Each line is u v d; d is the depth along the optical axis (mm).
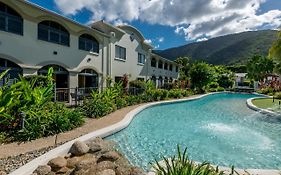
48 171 5473
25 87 9023
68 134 8719
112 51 23688
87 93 18375
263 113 17547
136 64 29734
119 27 25953
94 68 21000
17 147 7078
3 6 12883
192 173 4023
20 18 13898
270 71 58781
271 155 8391
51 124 8961
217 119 15594
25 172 5348
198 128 12578
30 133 7992
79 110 11859
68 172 5789
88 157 6777
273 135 11242
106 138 9336
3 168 5527
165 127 12633
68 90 16641
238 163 7609
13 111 8719
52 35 16266
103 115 12984
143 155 7945
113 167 5918
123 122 11328
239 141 10133
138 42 30141
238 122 14516
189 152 8578
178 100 25016
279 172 5871
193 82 37844
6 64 13258
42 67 15562
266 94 39844
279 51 22406
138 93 23766
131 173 5680
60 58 16969
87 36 20016
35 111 9102
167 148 8906
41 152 6742
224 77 53844
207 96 34969
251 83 53875
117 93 17266
